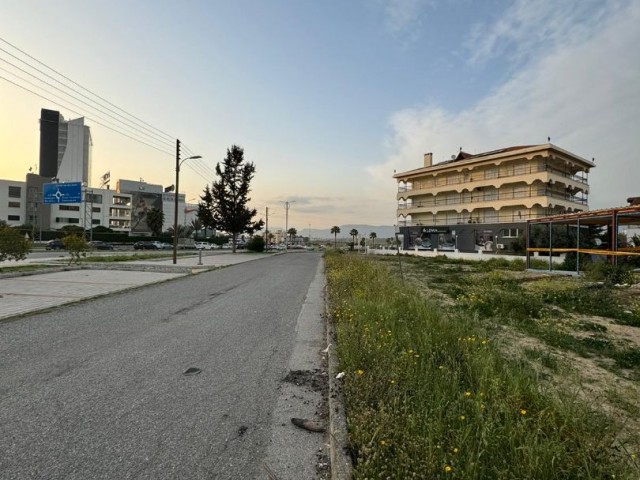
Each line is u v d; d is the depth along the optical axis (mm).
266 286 12719
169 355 4953
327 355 5109
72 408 3352
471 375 3670
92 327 6402
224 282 13578
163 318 7234
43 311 7656
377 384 3436
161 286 11984
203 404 3518
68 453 2650
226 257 32344
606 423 2939
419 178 54688
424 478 2178
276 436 2992
